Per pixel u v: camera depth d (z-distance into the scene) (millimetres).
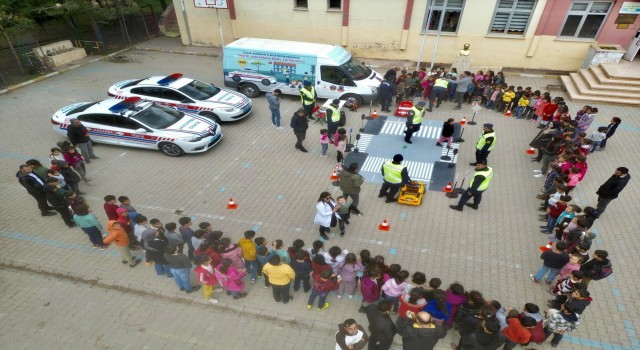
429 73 17344
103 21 23750
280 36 21266
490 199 10180
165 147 12000
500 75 15555
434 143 12945
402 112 14781
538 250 8547
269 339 6797
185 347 6668
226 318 7152
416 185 9867
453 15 18594
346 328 5156
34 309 7316
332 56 14953
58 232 9164
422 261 8258
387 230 9102
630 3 16500
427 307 6117
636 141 13008
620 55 16797
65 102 15914
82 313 7254
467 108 15516
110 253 8570
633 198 10242
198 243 7305
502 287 7645
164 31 25031
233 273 6922
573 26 17656
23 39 19359
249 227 9250
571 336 6715
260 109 15422
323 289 6695
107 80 18297
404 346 5516
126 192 10523
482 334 5574
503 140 13109
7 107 15430
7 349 6582
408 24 19094
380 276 6504
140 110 12086
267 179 11086
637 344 6605
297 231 9125
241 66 15828
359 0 19016
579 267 6930
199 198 10297
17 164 11750
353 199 9242
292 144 12930
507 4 17703
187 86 14125
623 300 7383
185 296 7570
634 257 8375
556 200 8609
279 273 6641
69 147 10070
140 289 7719
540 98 13891
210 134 12172
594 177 11109
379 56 20484
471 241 8789
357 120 14594
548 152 10633
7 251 8609
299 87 15539
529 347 6539
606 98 15656
